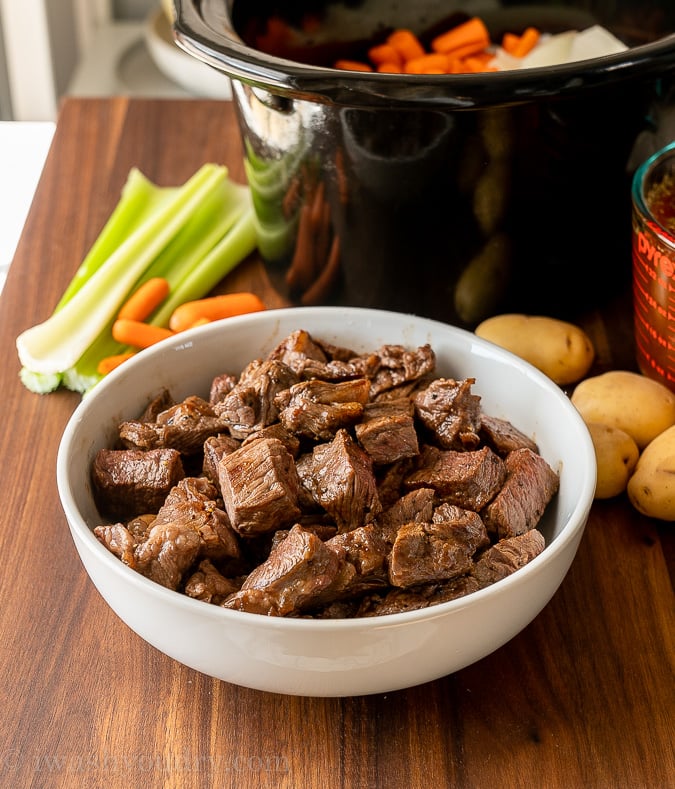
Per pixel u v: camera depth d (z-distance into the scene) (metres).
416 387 0.80
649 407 0.82
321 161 0.84
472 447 0.76
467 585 0.69
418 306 0.90
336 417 0.75
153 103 1.17
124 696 0.71
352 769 0.68
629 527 0.80
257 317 0.81
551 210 0.86
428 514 0.72
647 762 0.69
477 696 0.71
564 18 1.03
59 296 0.96
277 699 0.71
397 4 1.02
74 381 0.88
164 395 0.80
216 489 0.74
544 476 0.75
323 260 0.90
